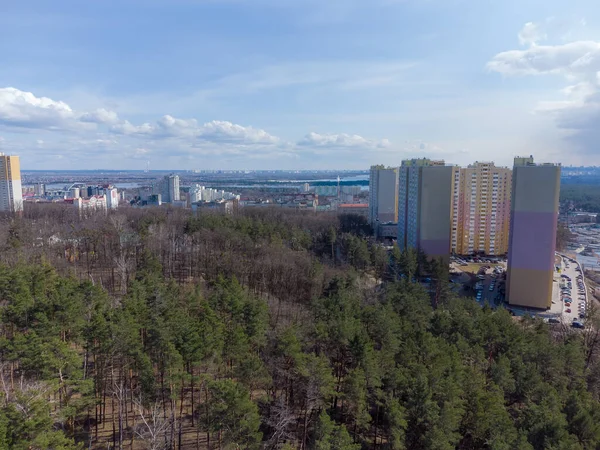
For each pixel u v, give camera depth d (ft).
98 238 341.21
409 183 481.05
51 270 209.26
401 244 517.96
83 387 124.06
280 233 394.32
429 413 128.47
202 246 335.26
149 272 253.24
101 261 328.90
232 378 153.17
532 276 345.31
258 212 600.39
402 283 263.90
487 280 427.33
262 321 175.94
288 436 137.08
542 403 143.74
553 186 332.19
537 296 345.51
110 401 161.68
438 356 158.10
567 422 136.77
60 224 440.45
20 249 284.00
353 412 141.38
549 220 335.88
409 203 479.41
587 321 252.42
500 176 526.16
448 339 193.26
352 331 167.02
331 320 178.91
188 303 201.57
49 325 144.77
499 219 533.96
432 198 432.66
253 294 252.21
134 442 139.03
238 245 331.98
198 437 140.97
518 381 163.73
